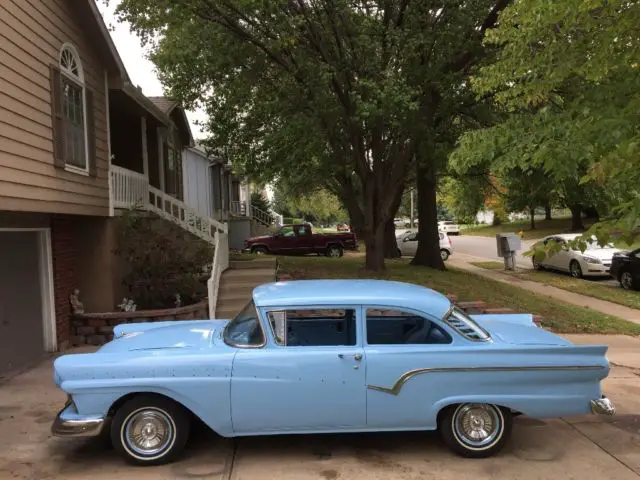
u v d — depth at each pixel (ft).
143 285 33.14
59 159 25.09
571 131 15.47
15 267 25.53
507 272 66.49
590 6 14.46
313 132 38.29
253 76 43.11
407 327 15.83
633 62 15.26
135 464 14.57
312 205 191.93
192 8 36.52
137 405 14.48
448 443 15.29
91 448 15.83
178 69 46.06
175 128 54.24
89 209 29.30
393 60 38.50
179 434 14.67
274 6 33.88
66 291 29.43
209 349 15.06
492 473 14.40
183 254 33.60
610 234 13.01
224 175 96.94
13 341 25.05
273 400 14.55
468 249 110.93
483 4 39.24
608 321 35.91
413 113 36.40
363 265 51.75
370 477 14.07
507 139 17.98
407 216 236.43
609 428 17.79
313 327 15.72
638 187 13.21
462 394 14.94
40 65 23.75
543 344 15.72
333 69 36.91
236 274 38.17
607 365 15.25
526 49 18.26
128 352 15.02
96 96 31.04
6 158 20.65
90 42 30.17
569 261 61.72
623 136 13.32
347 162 45.73
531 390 15.05
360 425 14.90
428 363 14.84
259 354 14.65
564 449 16.06
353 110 40.24
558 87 20.30
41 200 23.62
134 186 37.73
